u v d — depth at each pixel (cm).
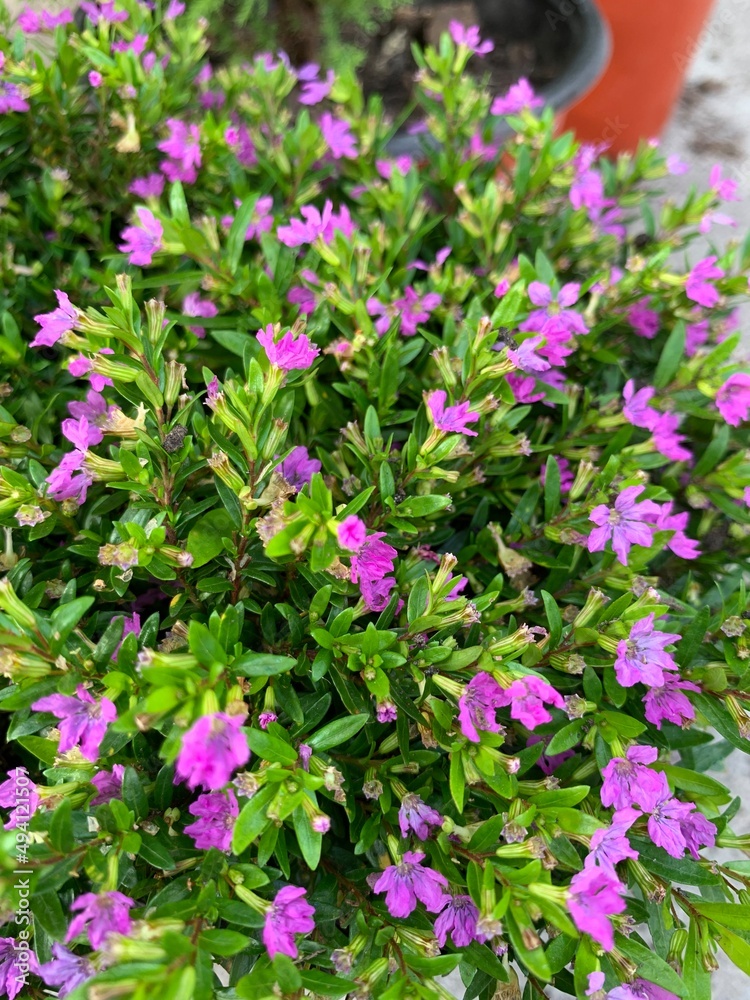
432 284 18
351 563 12
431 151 21
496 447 15
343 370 16
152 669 9
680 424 18
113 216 21
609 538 14
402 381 16
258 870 11
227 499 12
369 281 17
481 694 12
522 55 31
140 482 12
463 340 15
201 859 12
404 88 31
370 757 13
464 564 16
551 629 13
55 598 14
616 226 22
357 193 20
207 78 22
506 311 14
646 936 18
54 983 10
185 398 13
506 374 14
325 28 28
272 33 29
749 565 17
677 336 17
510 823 11
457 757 11
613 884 11
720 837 13
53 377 18
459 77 21
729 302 23
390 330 15
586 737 13
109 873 10
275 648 13
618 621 12
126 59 18
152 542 12
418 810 12
